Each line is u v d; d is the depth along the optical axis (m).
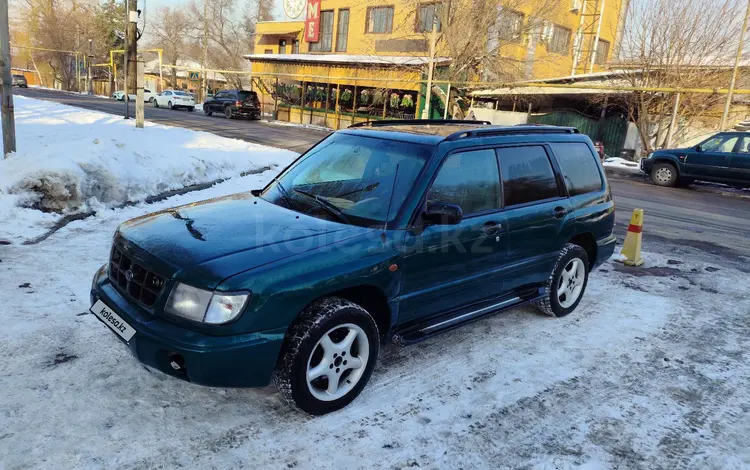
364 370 3.38
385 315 3.55
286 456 2.85
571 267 5.08
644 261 7.35
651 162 16.27
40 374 3.41
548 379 3.90
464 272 3.94
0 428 2.86
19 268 5.16
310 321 3.06
